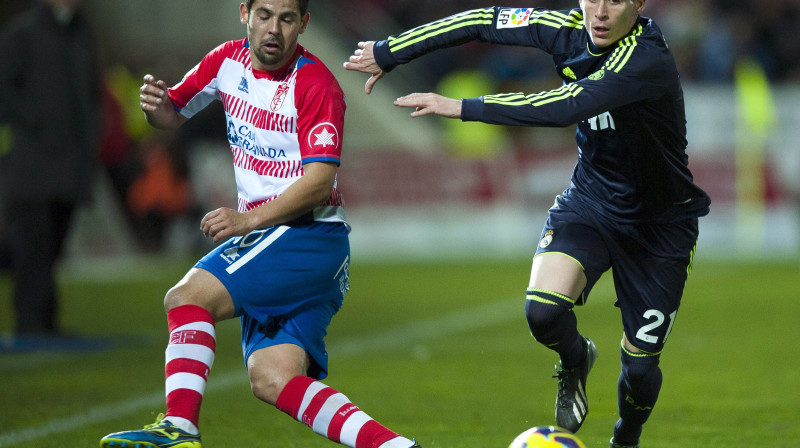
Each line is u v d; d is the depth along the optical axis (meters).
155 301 41.69
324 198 13.80
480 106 13.55
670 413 20.28
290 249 14.13
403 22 83.50
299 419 13.64
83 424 18.81
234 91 14.53
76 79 29.30
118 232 59.47
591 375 25.19
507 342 31.06
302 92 13.95
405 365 26.64
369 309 39.62
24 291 29.66
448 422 19.30
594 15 14.30
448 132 78.38
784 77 79.81
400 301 42.22
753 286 48.28
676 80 14.57
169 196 60.91
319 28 78.31
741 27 80.00
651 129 14.77
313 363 14.55
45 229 29.36
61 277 52.03
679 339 31.73
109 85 57.12
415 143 77.25
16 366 25.98
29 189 28.70
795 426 18.97
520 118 13.59
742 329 34.00
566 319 15.09
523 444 12.37
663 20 78.44
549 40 15.48
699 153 67.38
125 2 76.44
